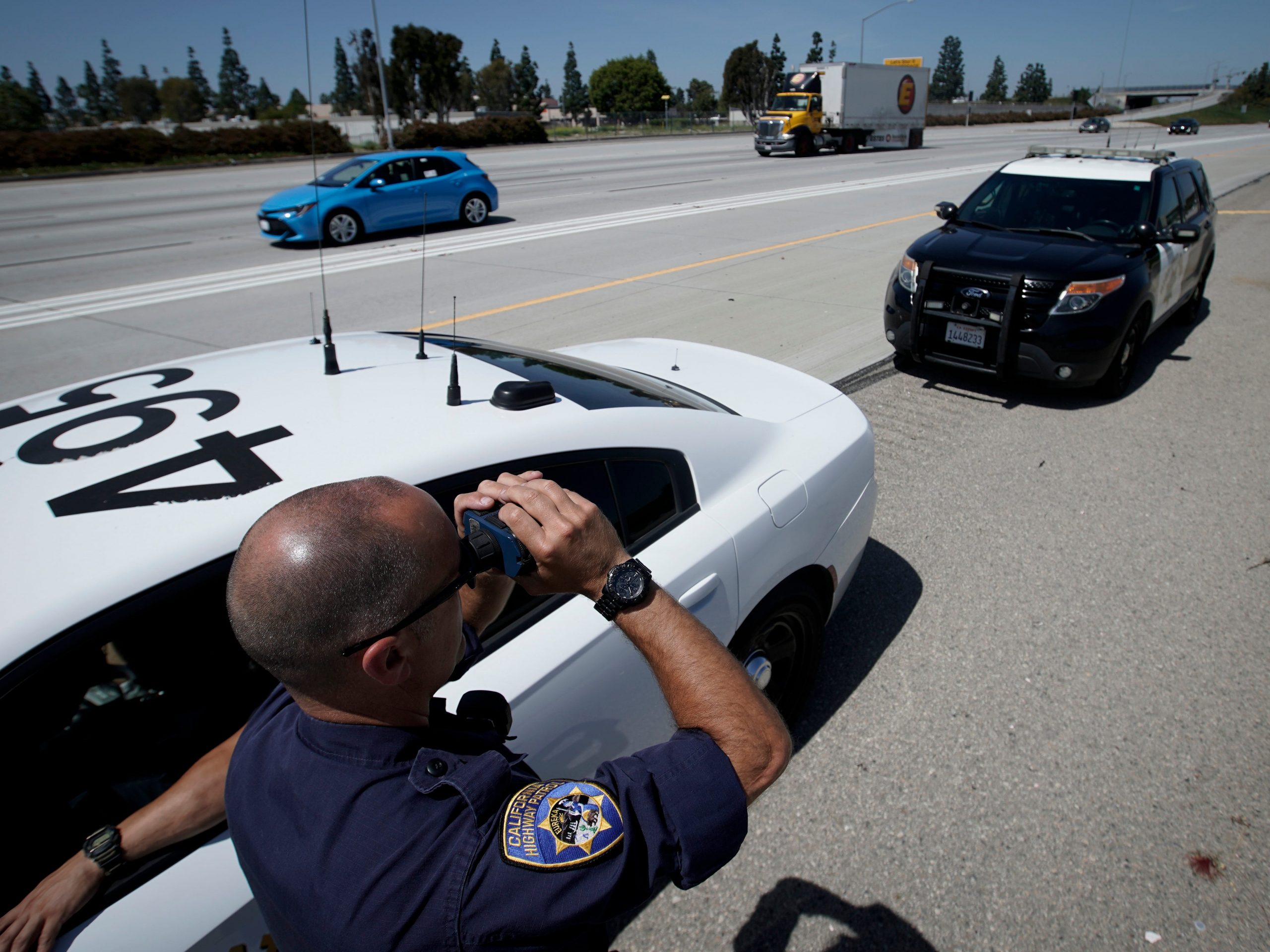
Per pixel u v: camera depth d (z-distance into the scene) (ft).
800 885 8.01
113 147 107.86
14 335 27.50
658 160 106.11
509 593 4.63
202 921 4.54
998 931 7.54
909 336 20.99
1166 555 13.82
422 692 3.45
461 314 28.96
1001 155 107.86
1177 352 25.03
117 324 28.81
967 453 17.79
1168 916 7.64
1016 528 14.73
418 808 3.16
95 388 7.22
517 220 52.49
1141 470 16.99
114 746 4.65
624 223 50.08
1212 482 16.42
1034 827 8.60
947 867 8.17
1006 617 12.20
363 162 46.55
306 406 6.78
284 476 5.68
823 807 8.87
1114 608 12.37
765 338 25.39
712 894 7.91
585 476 7.09
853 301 29.71
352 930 3.04
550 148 142.82
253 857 3.36
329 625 3.06
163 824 4.56
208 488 5.49
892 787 9.12
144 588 4.76
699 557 7.62
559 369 8.63
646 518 7.56
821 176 77.71
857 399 20.72
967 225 23.15
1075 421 19.54
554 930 3.01
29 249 44.75
